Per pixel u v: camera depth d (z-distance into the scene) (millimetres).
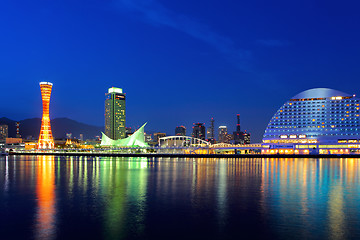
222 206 31969
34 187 46875
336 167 99375
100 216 27766
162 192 41219
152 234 22797
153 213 28906
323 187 46562
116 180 56938
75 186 47812
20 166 106000
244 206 31844
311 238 21844
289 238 21891
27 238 21953
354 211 29562
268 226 24625
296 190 43344
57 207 31625
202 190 43281
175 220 26391
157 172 77188
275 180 57000
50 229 23969
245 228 24141
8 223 25625
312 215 27984
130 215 28203
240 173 74062
